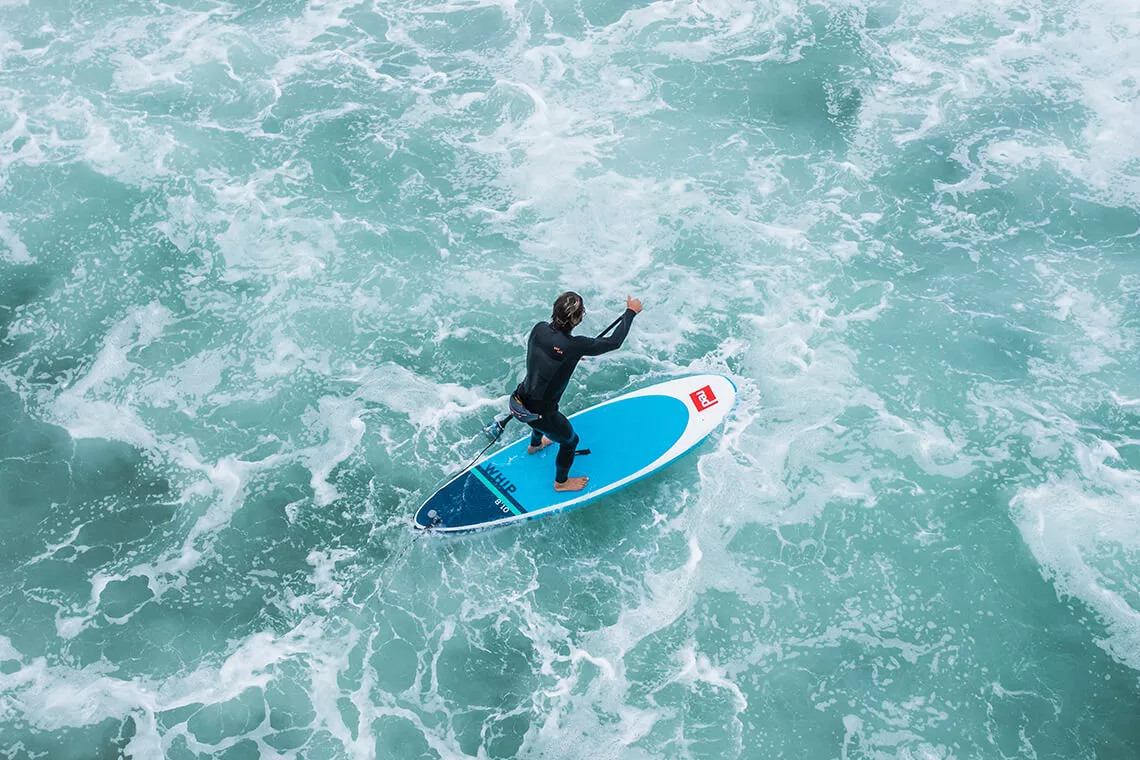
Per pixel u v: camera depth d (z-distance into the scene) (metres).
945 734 8.71
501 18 16.98
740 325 12.19
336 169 14.28
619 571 9.88
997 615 9.48
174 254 13.13
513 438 11.03
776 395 11.41
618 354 11.90
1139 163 14.19
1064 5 16.88
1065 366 11.68
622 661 9.23
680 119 15.04
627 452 10.62
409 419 11.27
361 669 9.21
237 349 12.03
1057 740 8.65
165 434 11.16
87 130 14.86
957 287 12.63
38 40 16.50
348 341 12.12
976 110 15.09
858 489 10.49
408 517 10.34
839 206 13.70
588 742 8.71
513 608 9.62
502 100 15.38
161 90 15.58
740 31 16.61
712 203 13.72
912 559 9.92
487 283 12.75
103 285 12.76
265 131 14.89
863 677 9.09
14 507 10.48
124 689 9.07
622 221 13.52
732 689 9.03
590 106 15.30
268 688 9.09
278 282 12.76
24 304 12.55
